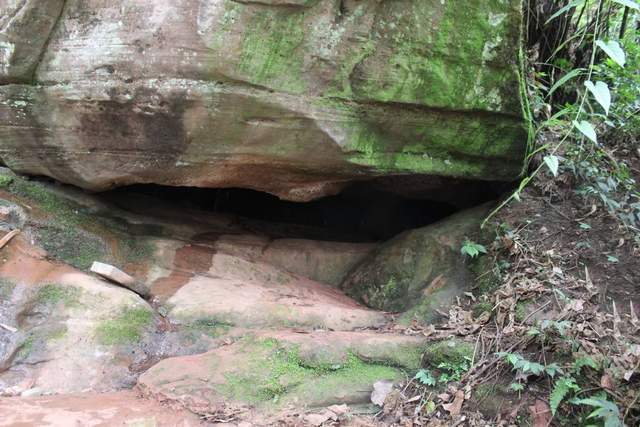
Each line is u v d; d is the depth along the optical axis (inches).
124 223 166.7
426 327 136.6
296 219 224.2
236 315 138.3
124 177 145.4
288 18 115.1
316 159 136.5
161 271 153.0
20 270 134.1
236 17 112.0
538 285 127.2
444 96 132.0
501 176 153.2
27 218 146.5
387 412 113.7
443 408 112.6
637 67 169.5
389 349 125.8
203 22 111.6
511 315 124.6
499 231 147.4
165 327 133.6
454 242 152.9
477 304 136.2
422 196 181.8
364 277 169.8
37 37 125.1
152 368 119.0
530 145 147.3
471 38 128.0
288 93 122.0
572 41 190.1
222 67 115.2
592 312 117.6
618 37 185.0
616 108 168.1
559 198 152.1
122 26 117.9
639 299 120.0
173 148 132.4
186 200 207.5
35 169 154.7
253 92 119.9
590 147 156.3
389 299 157.6
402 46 124.9
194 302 141.0
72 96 127.8
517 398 109.0
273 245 183.5
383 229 214.5
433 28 125.1
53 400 109.7
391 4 122.1
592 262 131.5
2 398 109.3
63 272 136.8
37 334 124.0
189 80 117.9
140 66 118.4
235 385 114.3
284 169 141.3
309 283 171.2
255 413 110.3
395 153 141.2
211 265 160.4
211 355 123.0
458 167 148.3
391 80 127.0
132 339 127.8
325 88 124.4
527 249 138.1
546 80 191.3
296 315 141.2
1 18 123.6
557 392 102.3
